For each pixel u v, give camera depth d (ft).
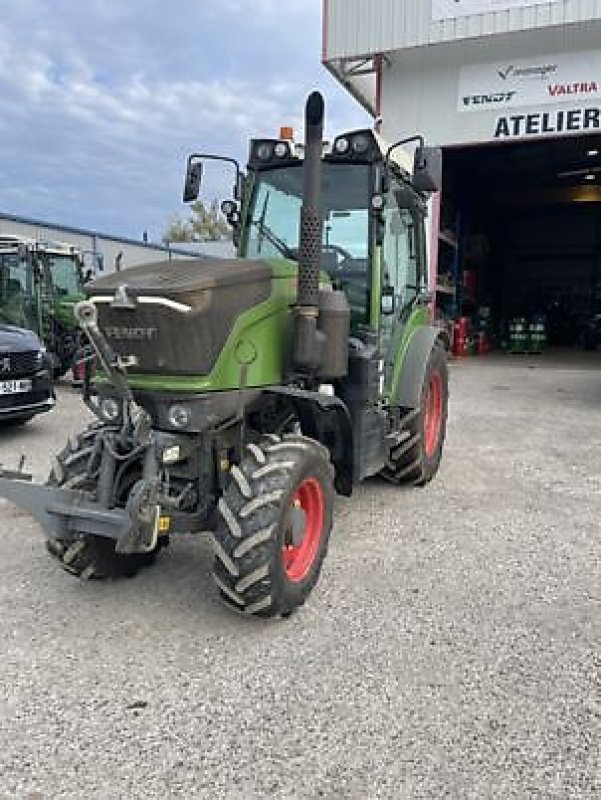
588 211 79.05
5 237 33.83
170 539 13.34
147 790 6.81
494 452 21.25
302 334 10.62
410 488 17.25
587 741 7.57
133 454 9.61
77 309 9.07
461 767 7.15
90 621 10.18
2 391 21.13
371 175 13.46
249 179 14.60
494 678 8.78
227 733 7.69
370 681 8.68
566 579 11.84
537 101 41.73
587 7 38.42
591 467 19.48
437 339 17.26
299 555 10.56
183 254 81.41
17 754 7.31
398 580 11.71
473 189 65.57
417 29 42.09
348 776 7.01
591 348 65.72
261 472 9.73
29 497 9.68
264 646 9.51
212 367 9.95
